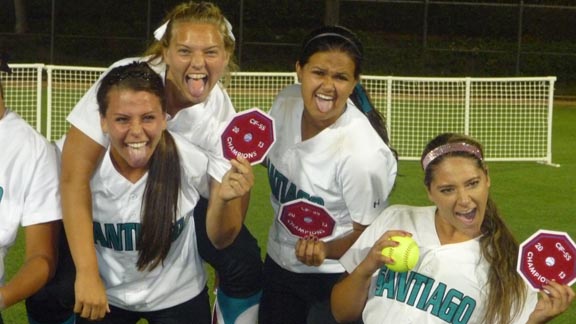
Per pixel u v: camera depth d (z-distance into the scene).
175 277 4.71
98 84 4.43
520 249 4.00
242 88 15.70
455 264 4.27
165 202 4.42
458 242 4.32
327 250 4.88
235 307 5.03
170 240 4.51
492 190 11.49
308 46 4.69
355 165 4.75
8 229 4.34
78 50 22.91
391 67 23.78
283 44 23.17
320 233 4.95
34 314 4.82
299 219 4.96
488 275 4.25
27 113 14.62
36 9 23.95
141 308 4.75
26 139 4.34
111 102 4.21
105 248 4.60
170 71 4.50
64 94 15.75
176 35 4.41
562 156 14.31
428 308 4.29
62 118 14.77
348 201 4.84
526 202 10.84
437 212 4.41
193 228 4.75
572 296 3.93
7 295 4.17
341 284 4.44
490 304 4.21
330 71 4.62
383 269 4.42
